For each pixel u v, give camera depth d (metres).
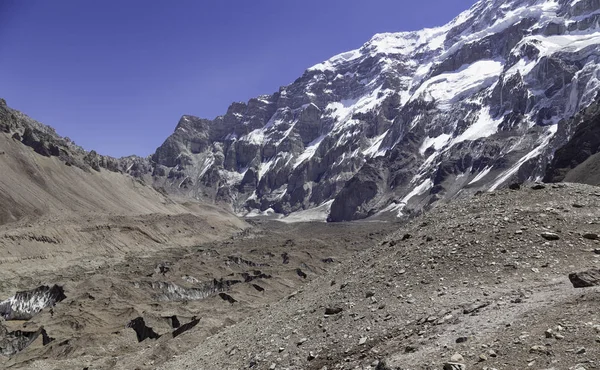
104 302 80.06
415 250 26.97
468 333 17.41
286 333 24.64
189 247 181.12
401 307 21.80
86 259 138.38
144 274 110.12
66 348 57.12
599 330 14.77
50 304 85.31
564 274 20.41
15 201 160.88
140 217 197.50
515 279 21.06
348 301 24.77
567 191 29.08
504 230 25.36
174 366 30.06
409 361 16.84
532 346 15.11
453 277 22.92
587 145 152.25
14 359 56.22
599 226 24.02
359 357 19.22
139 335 62.28
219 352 28.05
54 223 150.38
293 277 109.25
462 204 31.55
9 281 103.75
